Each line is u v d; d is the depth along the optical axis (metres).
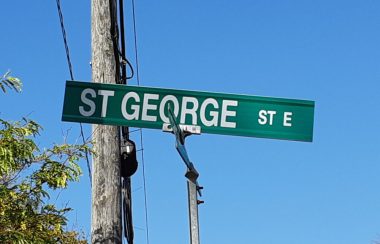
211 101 4.44
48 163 4.70
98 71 5.04
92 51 5.10
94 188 4.81
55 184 4.68
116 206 4.79
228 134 4.41
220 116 4.42
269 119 4.42
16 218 4.61
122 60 5.45
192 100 4.45
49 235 4.72
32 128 4.69
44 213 4.75
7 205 4.59
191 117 4.43
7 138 4.57
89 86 4.48
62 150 4.73
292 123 4.41
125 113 4.45
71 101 4.45
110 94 4.47
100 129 4.86
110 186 4.80
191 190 4.06
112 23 5.11
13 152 4.58
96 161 4.83
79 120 4.44
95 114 4.45
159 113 4.45
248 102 4.44
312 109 4.43
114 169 4.84
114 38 5.10
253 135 4.41
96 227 4.75
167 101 4.45
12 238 4.50
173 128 4.28
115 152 4.86
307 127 4.41
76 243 5.67
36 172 4.68
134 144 5.13
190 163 4.13
